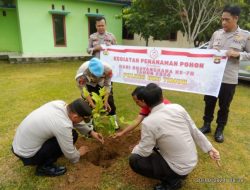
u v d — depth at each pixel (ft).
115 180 8.61
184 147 6.97
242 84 24.00
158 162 7.44
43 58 35.65
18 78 24.63
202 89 11.78
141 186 8.35
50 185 8.33
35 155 7.93
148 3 32.53
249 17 32.83
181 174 7.20
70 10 37.63
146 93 6.90
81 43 40.40
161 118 6.84
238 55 10.21
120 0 41.11
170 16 32.22
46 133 7.52
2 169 9.20
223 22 10.43
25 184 8.39
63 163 9.49
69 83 22.71
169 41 44.83
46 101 17.31
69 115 7.62
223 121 11.67
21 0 33.01
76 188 8.18
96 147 10.32
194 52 11.71
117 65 14.46
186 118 7.32
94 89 10.85
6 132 12.23
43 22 35.63
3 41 38.78
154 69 13.43
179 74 12.62
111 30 43.29
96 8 40.32
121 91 19.90
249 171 9.39
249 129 13.19
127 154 10.07
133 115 14.48
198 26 32.01
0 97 18.06
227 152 10.72
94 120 10.19
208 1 29.25
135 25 33.96
